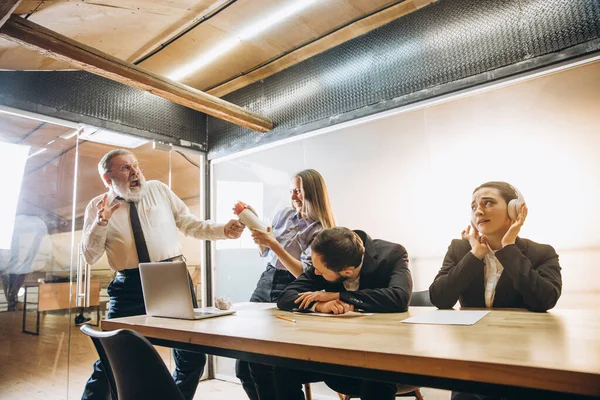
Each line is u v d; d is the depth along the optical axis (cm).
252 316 160
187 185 386
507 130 217
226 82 349
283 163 322
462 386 73
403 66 260
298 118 314
